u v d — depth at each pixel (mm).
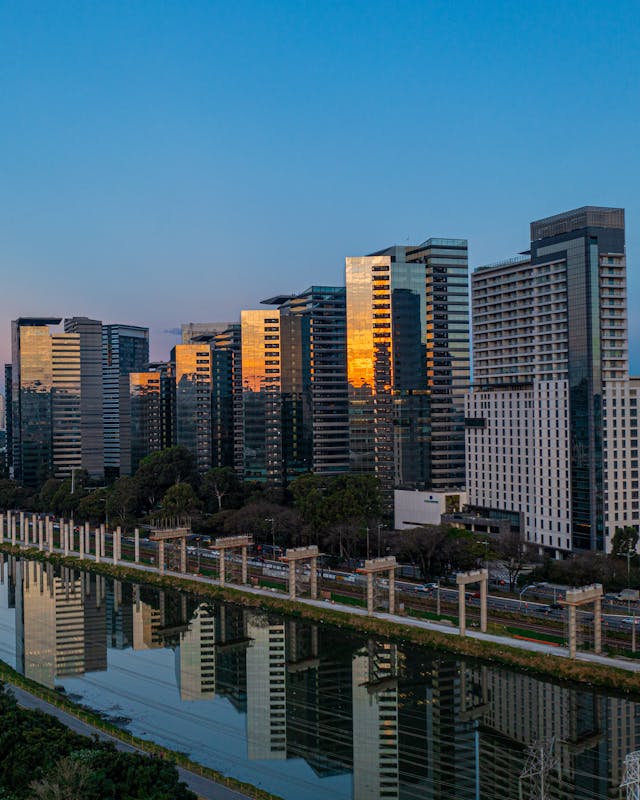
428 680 199250
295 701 188750
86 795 113312
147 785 119750
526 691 189000
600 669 189250
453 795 141375
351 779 148250
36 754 128500
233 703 188375
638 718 171875
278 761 155750
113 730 156625
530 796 140000
